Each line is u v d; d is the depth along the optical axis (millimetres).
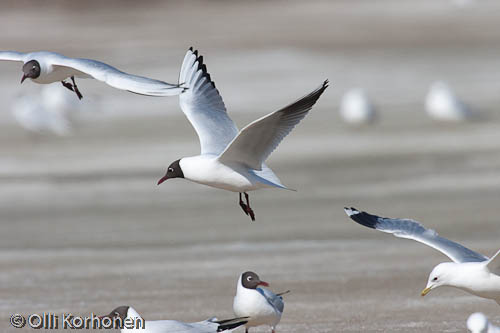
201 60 10977
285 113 9070
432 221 16547
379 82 31422
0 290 12875
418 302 11805
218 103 10773
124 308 8984
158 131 25906
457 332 10414
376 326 10703
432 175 20281
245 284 9555
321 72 32969
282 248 15062
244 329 10695
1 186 20875
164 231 16562
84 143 25156
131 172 21719
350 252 14688
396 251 14688
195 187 20359
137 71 33594
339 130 25297
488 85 30266
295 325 10812
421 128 25219
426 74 32469
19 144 25547
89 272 13906
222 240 15766
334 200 18562
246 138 9320
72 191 20250
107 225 17234
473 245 14820
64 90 27359
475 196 18312
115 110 28750
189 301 12086
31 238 16453
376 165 21406
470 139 23625
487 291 8953
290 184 20109
